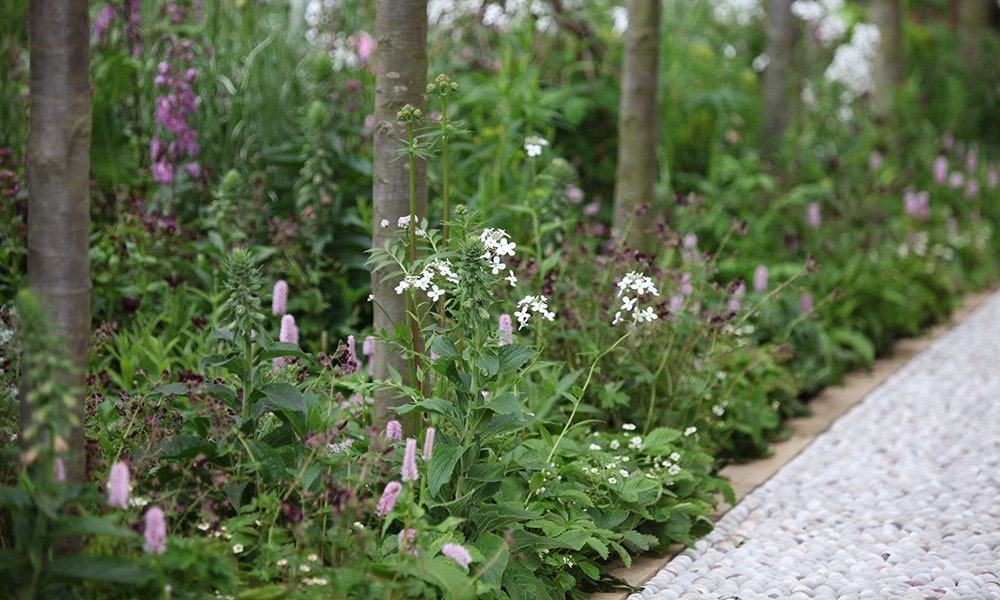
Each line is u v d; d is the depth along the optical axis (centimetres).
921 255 836
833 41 1103
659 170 822
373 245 421
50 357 280
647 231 624
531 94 655
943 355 730
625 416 493
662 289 509
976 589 390
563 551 385
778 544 443
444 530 334
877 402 633
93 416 381
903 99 1035
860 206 811
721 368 554
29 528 284
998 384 661
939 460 537
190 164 591
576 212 659
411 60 416
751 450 547
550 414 468
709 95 848
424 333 397
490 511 362
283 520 351
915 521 462
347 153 636
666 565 417
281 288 409
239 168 623
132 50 610
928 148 979
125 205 555
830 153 938
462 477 361
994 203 1014
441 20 765
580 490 404
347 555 334
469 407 357
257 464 336
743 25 1092
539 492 391
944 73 1248
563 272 516
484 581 342
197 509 348
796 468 530
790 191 799
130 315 520
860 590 394
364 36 728
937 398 637
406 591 330
